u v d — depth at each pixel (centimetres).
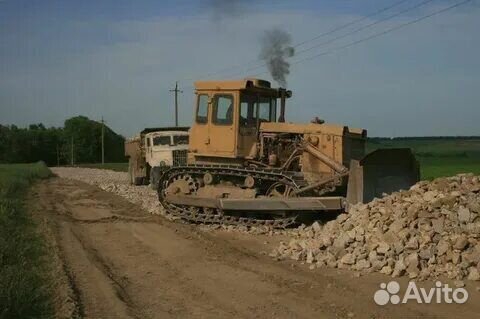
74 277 880
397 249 910
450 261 866
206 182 1487
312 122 1414
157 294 798
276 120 1515
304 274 895
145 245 1159
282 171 1391
